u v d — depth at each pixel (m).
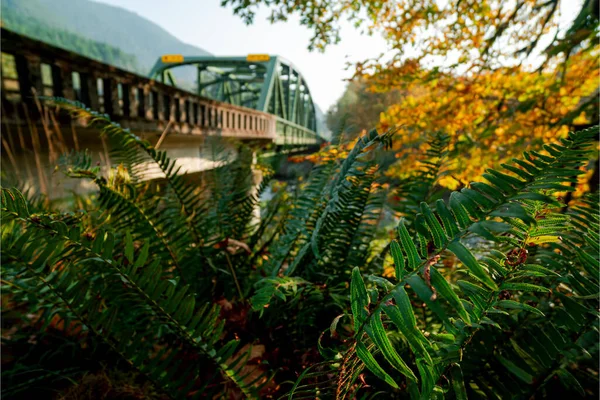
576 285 0.62
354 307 0.42
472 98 2.62
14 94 3.07
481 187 0.40
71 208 1.45
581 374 0.75
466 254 0.34
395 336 0.73
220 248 1.17
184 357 0.87
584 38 2.15
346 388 0.48
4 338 0.98
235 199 1.46
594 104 2.11
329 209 0.84
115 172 1.05
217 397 0.82
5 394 0.83
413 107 2.81
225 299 1.09
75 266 0.88
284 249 1.18
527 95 2.50
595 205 0.70
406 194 1.15
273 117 13.90
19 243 0.69
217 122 8.16
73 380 0.85
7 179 1.68
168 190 1.30
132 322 0.86
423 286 0.34
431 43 2.81
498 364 0.68
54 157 2.29
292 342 0.92
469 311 0.49
